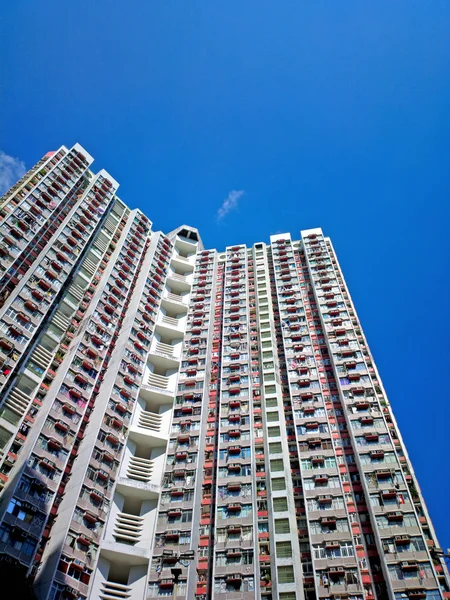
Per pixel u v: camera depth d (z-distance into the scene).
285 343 70.12
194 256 90.88
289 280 82.12
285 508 50.38
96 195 78.88
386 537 45.91
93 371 59.00
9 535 40.88
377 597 43.44
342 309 73.06
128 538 47.91
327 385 63.88
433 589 42.00
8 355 51.66
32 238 63.00
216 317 79.12
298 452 55.69
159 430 58.78
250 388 64.50
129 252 78.25
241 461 55.59
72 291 65.81
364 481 50.78
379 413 57.38
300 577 45.44
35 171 72.12
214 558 47.12
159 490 52.56
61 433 50.62
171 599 44.12
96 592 43.28
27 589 37.09
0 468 45.38
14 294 56.44
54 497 46.00
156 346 69.19
